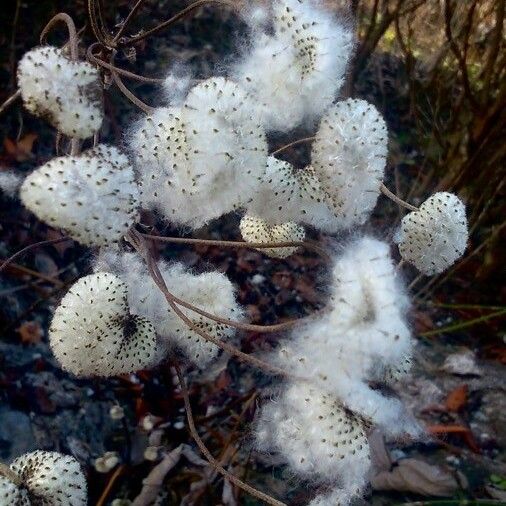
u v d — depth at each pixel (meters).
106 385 0.19
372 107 0.10
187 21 0.27
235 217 0.24
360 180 0.09
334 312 0.08
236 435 0.18
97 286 0.09
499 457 0.20
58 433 0.18
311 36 0.09
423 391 0.22
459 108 0.25
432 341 0.24
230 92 0.09
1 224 0.21
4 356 0.19
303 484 0.17
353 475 0.09
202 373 0.20
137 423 0.19
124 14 0.26
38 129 0.24
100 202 0.08
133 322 0.10
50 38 0.25
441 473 0.19
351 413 0.08
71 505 0.09
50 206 0.07
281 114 0.10
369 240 0.08
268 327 0.08
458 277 0.26
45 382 0.19
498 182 0.24
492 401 0.22
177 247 0.23
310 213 0.10
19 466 0.09
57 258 0.21
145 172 0.09
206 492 0.17
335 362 0.08
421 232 0.10
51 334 0.09
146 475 0.18
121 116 0.24
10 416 0.18
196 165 0.08
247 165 0.09
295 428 0.09
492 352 0.24
